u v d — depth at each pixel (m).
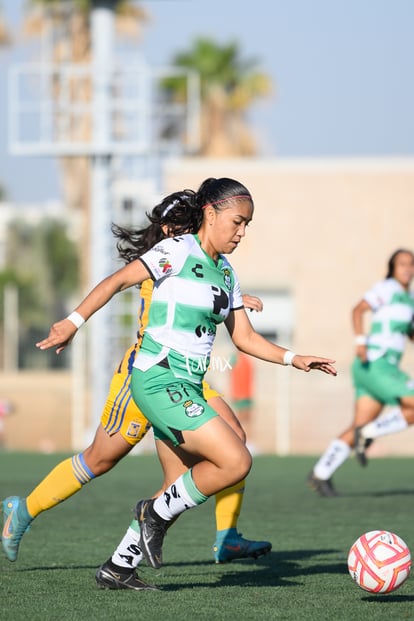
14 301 127.75
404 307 27.27
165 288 13.79
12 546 15.65
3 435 61.44
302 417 55.59
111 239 53.22
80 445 51.22
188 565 17.05
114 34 53.69
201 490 13.39
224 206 13.88
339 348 74.75
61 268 140.00
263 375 54.75
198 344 13.88
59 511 24.31
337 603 13.73
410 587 14.92
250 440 47.34
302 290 74.81
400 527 21.61
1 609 13.19
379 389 27.14
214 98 120.81
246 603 13.69
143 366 13.80
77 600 13.80
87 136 60.69
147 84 53.03
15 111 52.22
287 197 74.88
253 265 75.19
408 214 74.19
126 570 14.58
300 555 18.06
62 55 98.31
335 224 74.56
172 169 73.81
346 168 74.56
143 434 14.79
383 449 51.38
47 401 81.00
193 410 13.39
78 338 51.78
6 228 143.88
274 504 25.89
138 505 13.80
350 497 27.52
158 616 12.80
